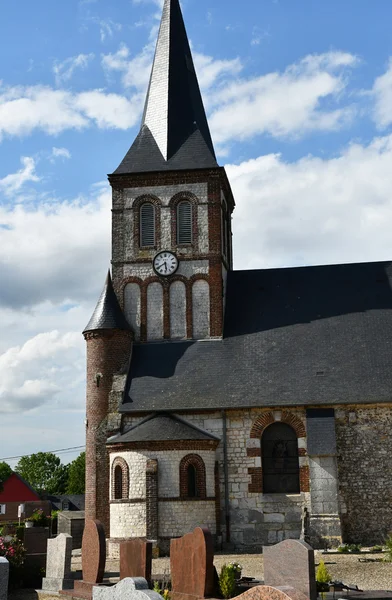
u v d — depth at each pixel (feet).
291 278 135.74
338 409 113.60
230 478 113.09
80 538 136.15
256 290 134.62
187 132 139.23
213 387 118.42
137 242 132.57
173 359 124.77
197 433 112.06
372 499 109.81
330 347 121.49
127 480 110.22
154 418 116.06
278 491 112.88
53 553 78.89
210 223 131.44
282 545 60.75
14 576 80.18
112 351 123.34
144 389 120.37
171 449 109.70
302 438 113.19
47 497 320.50
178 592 64.49
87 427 121.19
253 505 111.75
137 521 107.96
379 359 117.91
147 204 134.10
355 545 102.68
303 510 108.68
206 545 61.82
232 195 147.64
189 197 132.87
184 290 129.80
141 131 141.79
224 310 131.44
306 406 113.70
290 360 120.57
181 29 150.00
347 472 111.14
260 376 118.73
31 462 410.31
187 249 131.23
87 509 117.29
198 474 110.11
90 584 72.13
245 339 125.90
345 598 60.44
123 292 131.13
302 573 58.70
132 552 68.85
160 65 145.89
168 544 106.11
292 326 126.52
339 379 115.75
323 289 132.26
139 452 110.11
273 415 114.52
